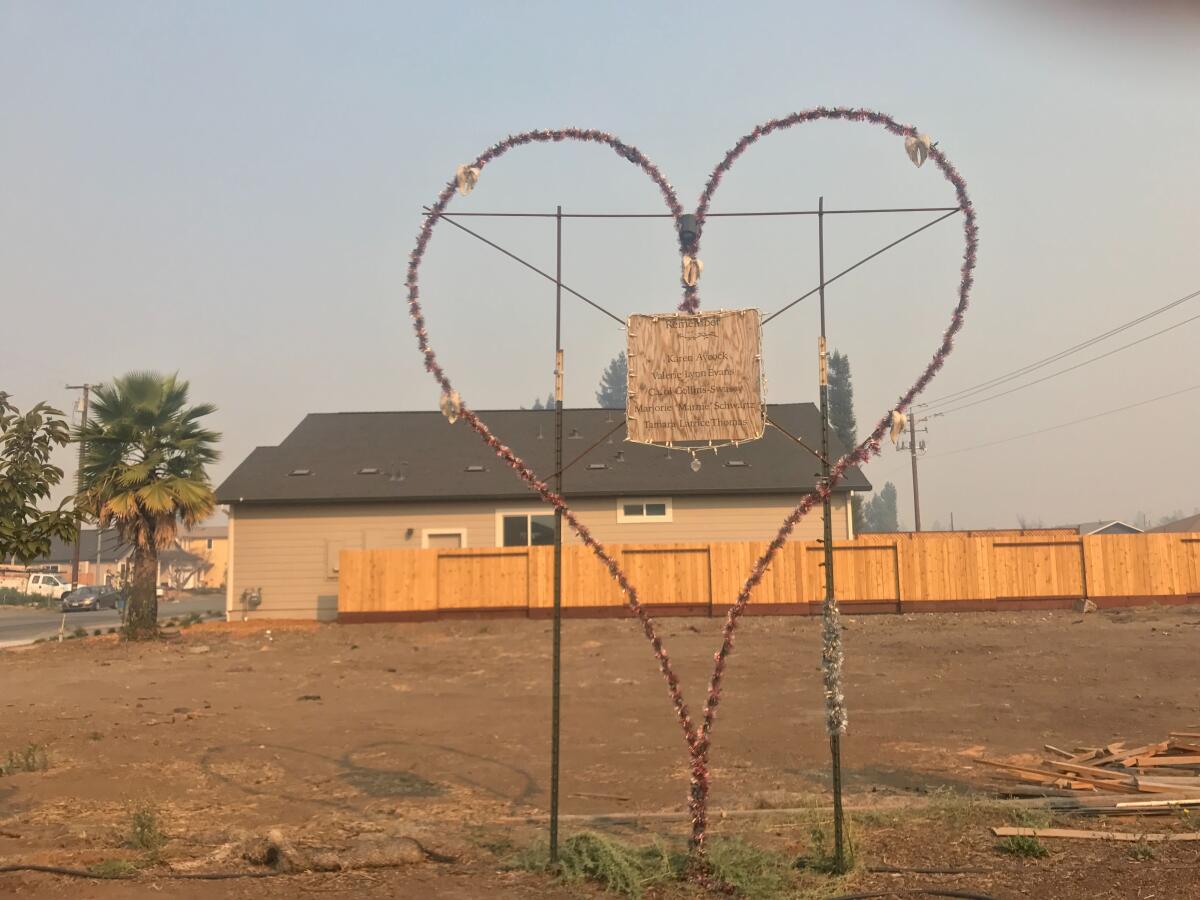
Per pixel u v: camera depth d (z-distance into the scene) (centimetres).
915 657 1727
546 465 2709
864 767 970
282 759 1055
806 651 1820
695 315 637
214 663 1906
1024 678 1492
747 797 855
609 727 1224
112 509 2216
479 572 2339
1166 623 1981
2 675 1808
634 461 2736
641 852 654
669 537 2594
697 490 2567
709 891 600
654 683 1565
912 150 629
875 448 614
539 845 686
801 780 921
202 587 7638
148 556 2303
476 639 2106
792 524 635
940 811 755
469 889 611
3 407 695
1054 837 684
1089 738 1070
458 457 2781
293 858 655
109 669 1858
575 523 658
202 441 2372
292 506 2595
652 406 634
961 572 2292
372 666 1828
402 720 1299
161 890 605
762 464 2694
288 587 2573
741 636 2011
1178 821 723
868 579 2302
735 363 629
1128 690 1364
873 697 1391
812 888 595
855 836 676
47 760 1031
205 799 884
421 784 941
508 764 1024
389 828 770
